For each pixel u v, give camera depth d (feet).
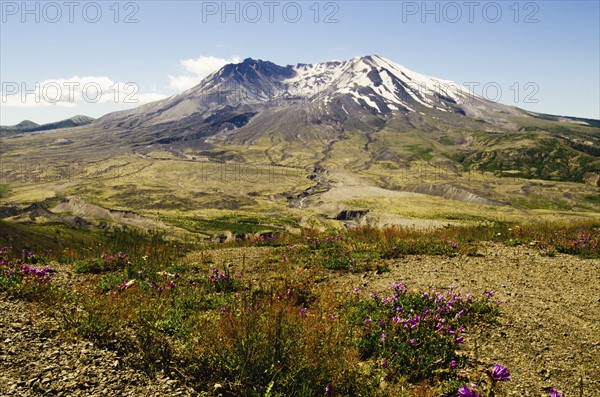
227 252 53.01
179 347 22.98
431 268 44.27
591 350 26.48
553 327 29.68
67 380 18.34
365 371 22.33
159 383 19.15
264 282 37.93
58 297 28.78
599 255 49.85
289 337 21.70
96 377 18.90
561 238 58.08
